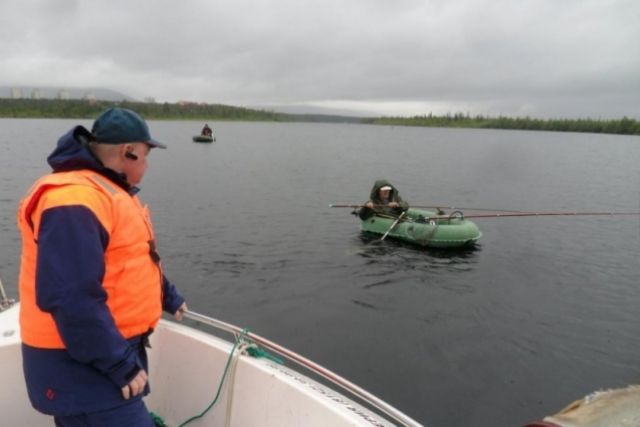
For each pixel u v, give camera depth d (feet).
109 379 5.98
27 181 63.52
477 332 20.98
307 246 34.45
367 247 34.27
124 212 5.91
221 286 25.86
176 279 26.78
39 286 5.16
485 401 15.99
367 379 17.08
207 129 170.81
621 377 17.75
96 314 5.30
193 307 23.08
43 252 5.16
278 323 21.47
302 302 23.85
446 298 24.90
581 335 21.07
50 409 5.90
